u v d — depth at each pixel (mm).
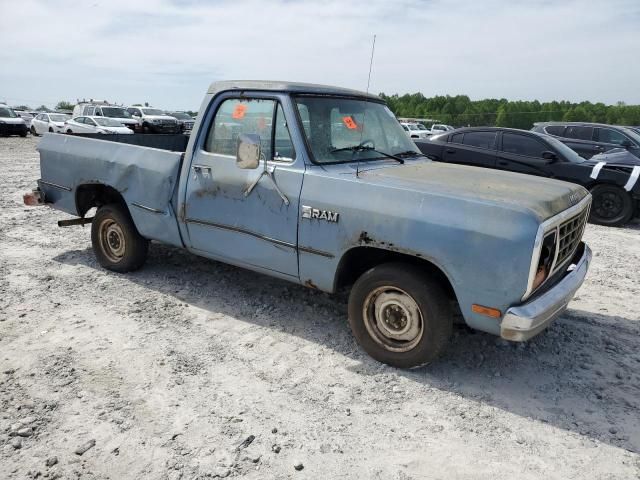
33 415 3152
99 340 4098
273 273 4250
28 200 6074
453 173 4113
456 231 3268
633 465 2895
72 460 2801
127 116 27359
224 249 4488
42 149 5871
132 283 5324
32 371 3623
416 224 3398
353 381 3650
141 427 3082
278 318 4605
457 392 3562
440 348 3574
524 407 3422
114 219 5359
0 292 4992
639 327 4715
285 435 3061
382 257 3877
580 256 4168
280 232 4043
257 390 3502
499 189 3580
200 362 3826
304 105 4160
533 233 3072
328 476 2746
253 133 4098
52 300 4844
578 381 3762
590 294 5559
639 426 3250
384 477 2754
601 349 4266
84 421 3117
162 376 3619
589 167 9320
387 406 3379
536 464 2883
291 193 3941
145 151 4957
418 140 10797
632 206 9172
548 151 9523
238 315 4648
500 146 9914
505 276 3141
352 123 4438
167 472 2734
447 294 3625
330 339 4242
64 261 5992
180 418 3176
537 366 3959
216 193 4414
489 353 4121
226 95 4457
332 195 3744
